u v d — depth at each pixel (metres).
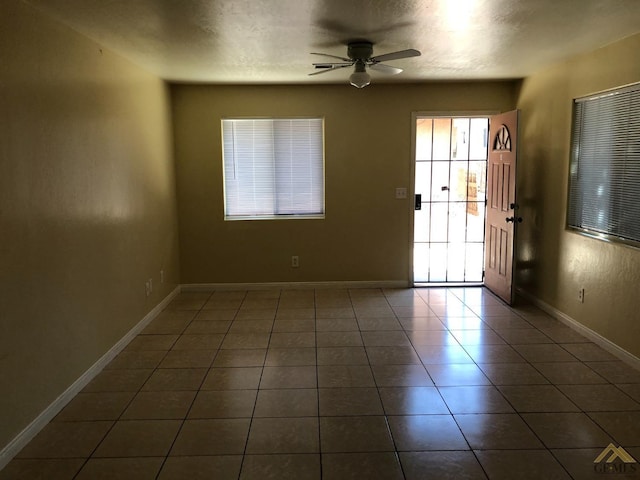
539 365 3.61
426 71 4.79
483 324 4.53
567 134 4.36
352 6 2.78
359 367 3.61
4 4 2.46
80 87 3.26
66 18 2.93
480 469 2.41
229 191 5.71
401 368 3.59
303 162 5.70
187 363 3.70
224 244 5.73
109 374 3.51
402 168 5.69
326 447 2.61
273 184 5.73
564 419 2.86
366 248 5.81
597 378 3.38
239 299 5.43
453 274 6.27
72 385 3.15
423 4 2.76
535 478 2.34
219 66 4.42
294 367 3.62
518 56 4.13
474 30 3.30
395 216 5.77
